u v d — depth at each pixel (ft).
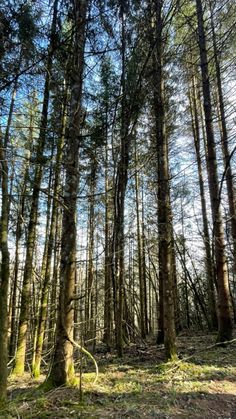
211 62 33.81
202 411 14.23
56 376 16.87
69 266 17.79
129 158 32.19
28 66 20.45
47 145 24.79
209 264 43.70
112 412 13.74
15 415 13.07
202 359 22.68
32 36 18.78
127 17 22.43
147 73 24.41
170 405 14.76
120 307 26.96
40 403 14.40
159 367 20.70
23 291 24.59
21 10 18.25
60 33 20.74
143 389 16.93
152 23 25.02
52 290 27.81
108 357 26.61
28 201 26.99
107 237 37.37
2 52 19.19
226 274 28.19
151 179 44.93
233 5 28.76
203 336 37.76
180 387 17.16
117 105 24.93
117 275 28.91
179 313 52.26
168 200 23.89
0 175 14.97
